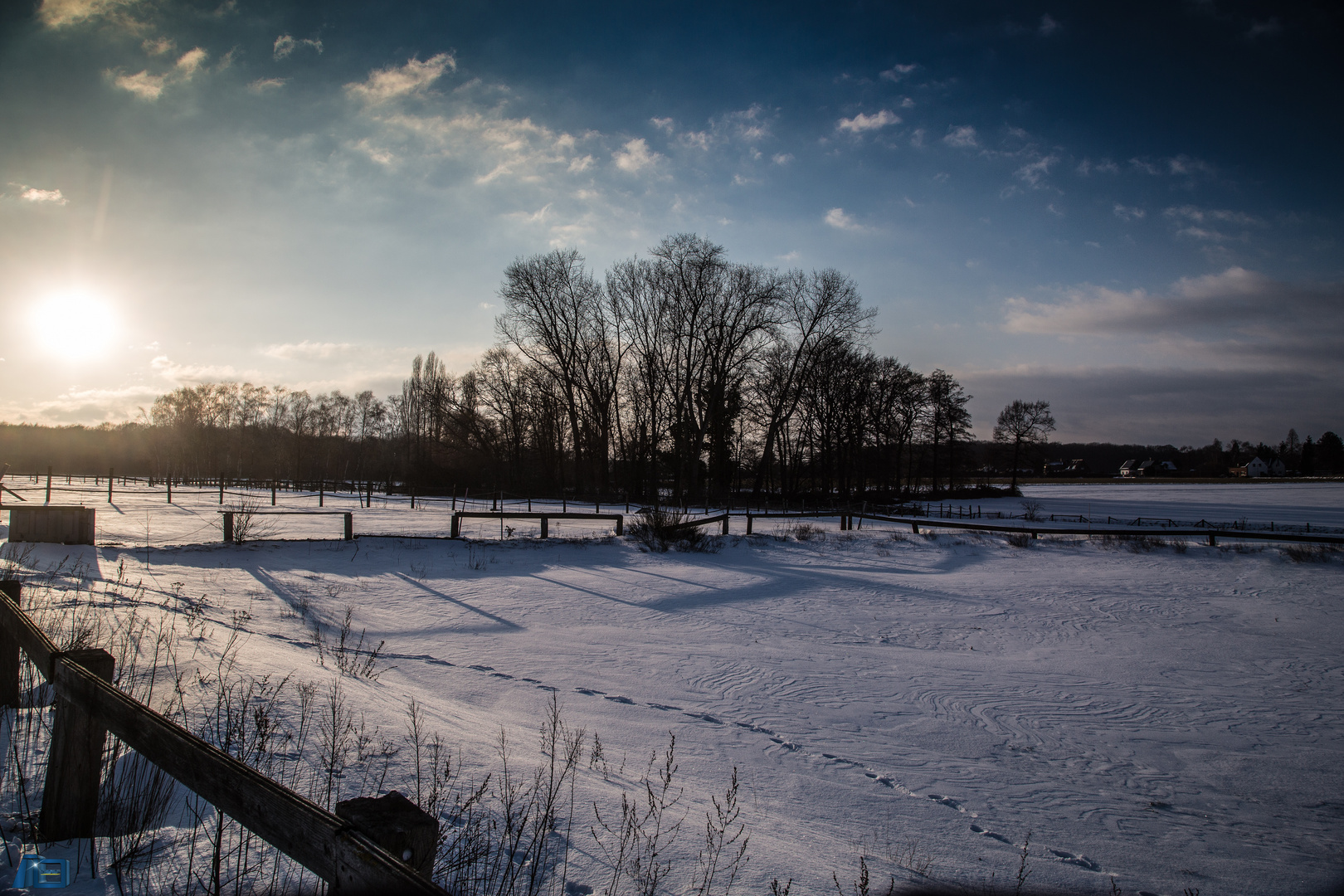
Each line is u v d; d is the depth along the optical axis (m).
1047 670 10.23
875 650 11.16
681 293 46.78
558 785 4.61
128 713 2.81
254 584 13.64
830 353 53.06
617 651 10.27
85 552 15.20
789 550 23.06
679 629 12.08
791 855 4.09
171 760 2.56
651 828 4.18
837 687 8.97
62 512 15.71
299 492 48.97
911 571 19.78
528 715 7.01
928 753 6.84
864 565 20.66
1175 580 18.45
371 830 1.94
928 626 13.08
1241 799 6.13
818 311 49.38
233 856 3.20
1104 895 4.26
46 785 3.22
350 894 1.79
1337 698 9.13
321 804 3.88
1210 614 14.48
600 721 7.04
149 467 84.19
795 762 6.31
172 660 6.45
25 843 3.14
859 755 6.65
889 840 4.79
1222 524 37.03
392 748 5.00
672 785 5.35
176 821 3.59
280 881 2.98
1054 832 5.26
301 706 5.68
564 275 48.19
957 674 9.88
